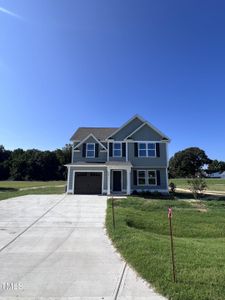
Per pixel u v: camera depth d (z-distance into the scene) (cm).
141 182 2452
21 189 3200
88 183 2406
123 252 639
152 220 1162
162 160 2495
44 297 417
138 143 2533
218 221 1187
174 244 718
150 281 469
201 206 1630
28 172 7194
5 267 549
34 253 645
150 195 2302
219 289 427
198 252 641
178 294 410
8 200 1742
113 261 586
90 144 2625
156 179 2453
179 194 2569
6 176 7500
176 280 463
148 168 2480
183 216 1279
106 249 677
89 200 1791
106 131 2938
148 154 2508
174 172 7431
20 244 724
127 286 455
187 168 7050
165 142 2542
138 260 570
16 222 1032
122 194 2294
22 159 7412
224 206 1650
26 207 1436
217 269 518
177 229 1055
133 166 2475
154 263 548
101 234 842
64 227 947
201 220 1201
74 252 653
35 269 538
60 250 670
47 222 1036
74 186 2394
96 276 500
